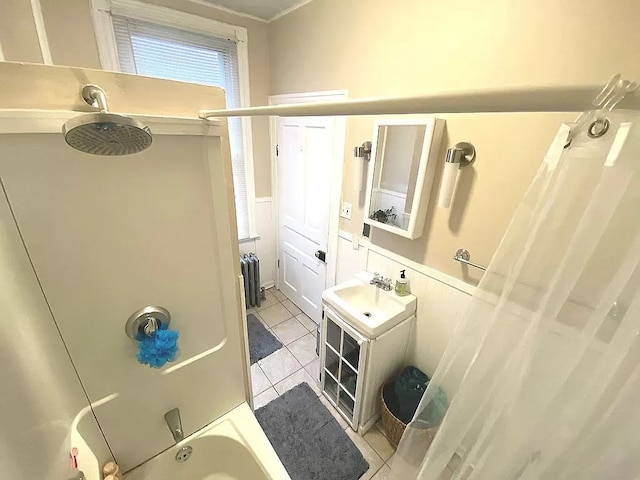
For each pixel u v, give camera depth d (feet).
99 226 2.36
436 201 4.65
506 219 3.89
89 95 2.11
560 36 3.10
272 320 8.54
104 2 5.30
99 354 2.67
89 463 2.67
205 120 2.62
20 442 1.78
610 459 1.85
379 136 5.09
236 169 8.17
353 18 5.17
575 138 2.13
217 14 6.56
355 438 5.26
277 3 6.27
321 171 6.86
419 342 5.46
